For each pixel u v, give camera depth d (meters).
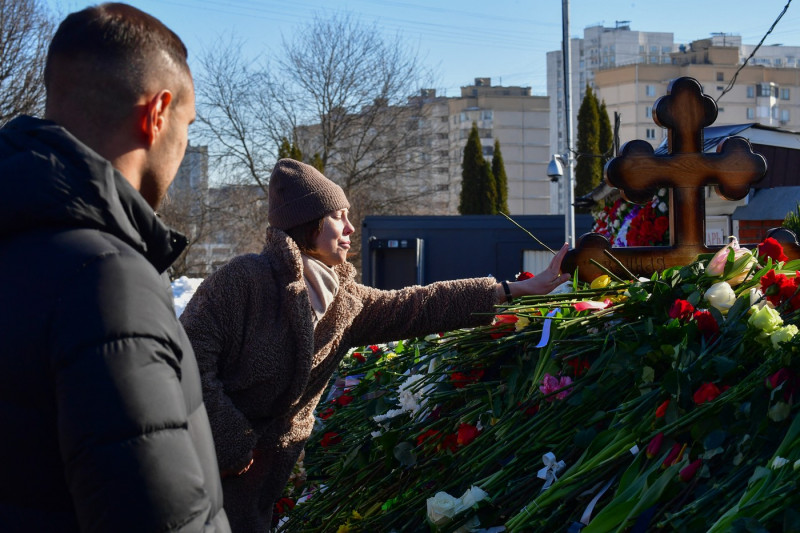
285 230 2.53
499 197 32.31
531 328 2.69
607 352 2.32
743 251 2.40
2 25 17.25
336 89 27.73
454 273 17.30
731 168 3.34
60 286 1.17
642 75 63.34
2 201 1.21
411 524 2.49
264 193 27.84
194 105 1.48
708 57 63.62
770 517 1.63
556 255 2.85
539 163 69.12
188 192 28.33
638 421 2.10
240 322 2.35
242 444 2.28
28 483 1.18
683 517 1.79
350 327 2.70
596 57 77.44
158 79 1.37
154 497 1.11
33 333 1.16
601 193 8.42
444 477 2.53
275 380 2.39
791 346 1.87
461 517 2.20
